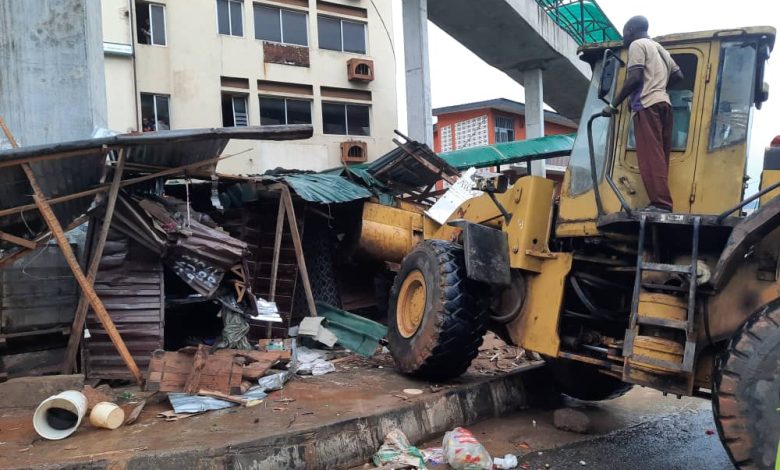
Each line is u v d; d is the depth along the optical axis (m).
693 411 6.07
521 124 30.03
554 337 4.93
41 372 6.18
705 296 3.85
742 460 3.32
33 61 7.52
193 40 18.61
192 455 3.87
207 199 9.11
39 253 6.40
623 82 4.46
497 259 5.27
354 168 10.55
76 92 7.64
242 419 4.60
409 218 9.00
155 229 6.23
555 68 20.41
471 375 6.38
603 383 6.04
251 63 19.56
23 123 7.46
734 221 3.67
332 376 6.18
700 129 4.15
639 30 4.39
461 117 29.73
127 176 6.52
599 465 4.55
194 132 5.38
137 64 17.67
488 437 5.18
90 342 6.05
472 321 5.43
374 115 21.89
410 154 9.85
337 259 9.61
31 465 3.71
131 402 5.14
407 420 4.93
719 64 4.14
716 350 3.86
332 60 21.16
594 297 5.02
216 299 6.50
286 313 8.32
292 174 10.05
